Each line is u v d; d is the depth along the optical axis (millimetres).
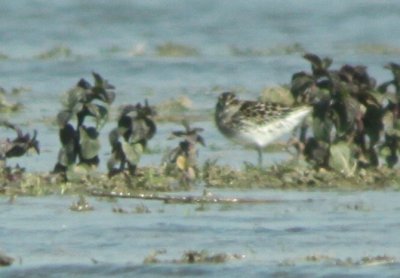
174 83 29828
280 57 33156
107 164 18625
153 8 40656
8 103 26234
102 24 38406
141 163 19781
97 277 13969
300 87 19109
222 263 14141
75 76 30625
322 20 39219
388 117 18859
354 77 19062
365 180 18188
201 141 18625
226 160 20359
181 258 14328
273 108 19875
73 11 39938
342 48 34938
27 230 15539
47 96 27906
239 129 20078
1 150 18156
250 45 35625
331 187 18031
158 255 14508
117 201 17062
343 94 18625
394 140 18828
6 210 16500
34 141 18516
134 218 16062
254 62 32281
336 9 40750
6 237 15281
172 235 15281
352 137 18719
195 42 35969
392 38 36688
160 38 36688
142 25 38406
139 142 18234
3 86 29312
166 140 22250
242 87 28938
